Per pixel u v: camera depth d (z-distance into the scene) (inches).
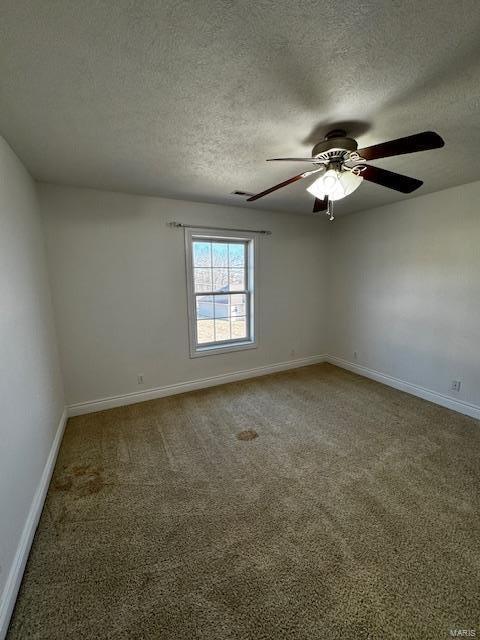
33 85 50.2
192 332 136.5
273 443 96.7
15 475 57.3
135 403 126.8
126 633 45.1
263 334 158.2
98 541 61.2
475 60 45.4
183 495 74.1
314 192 71.4
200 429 105.8
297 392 137.6
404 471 82.0
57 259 106.3
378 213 141.9
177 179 99.5
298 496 73.2
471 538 60.6
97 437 100.9
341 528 63.6
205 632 45.1
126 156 80.5
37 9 36.2
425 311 125.0
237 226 140.9
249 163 86.4
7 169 69.5
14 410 59.9
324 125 65.3
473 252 107.0
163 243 124.6
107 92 52.8
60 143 72.0
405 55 44.5
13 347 62.9
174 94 53.7
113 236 114.7
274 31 40.0
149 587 51.8
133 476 81.4
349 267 161.3
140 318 124.0
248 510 69.1
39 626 46.3
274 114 60.6
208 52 43.6
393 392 136.6
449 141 73.4
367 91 53.4
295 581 52.4
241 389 141.6
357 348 161.6
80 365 115.0
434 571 53.8
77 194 107.3
